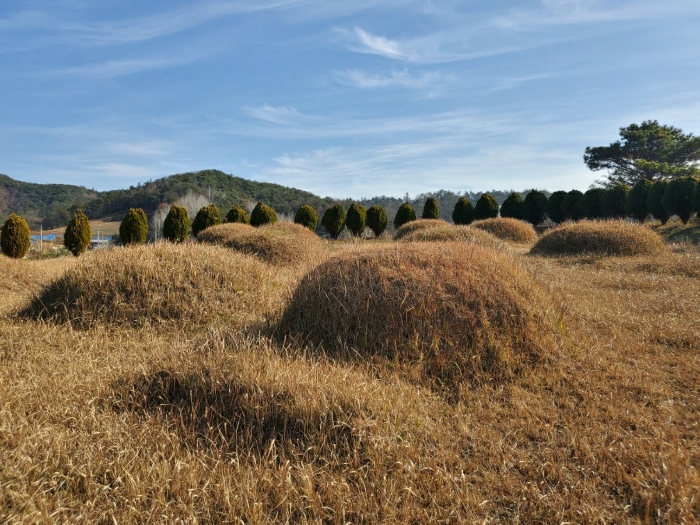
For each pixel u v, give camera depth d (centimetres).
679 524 242
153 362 410
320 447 300
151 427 323
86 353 456
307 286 519
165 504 248
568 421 352
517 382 408
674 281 800
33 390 365
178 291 607
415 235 1328
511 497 270
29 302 631
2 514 235
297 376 361
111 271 609
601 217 1977
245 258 747
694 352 482
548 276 861
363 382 368
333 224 2150
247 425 325
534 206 2238
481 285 476
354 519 251
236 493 262
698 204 1554
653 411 363
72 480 268
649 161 3066
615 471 291
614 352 480
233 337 470
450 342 430
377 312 459
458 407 369
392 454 295
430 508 258
